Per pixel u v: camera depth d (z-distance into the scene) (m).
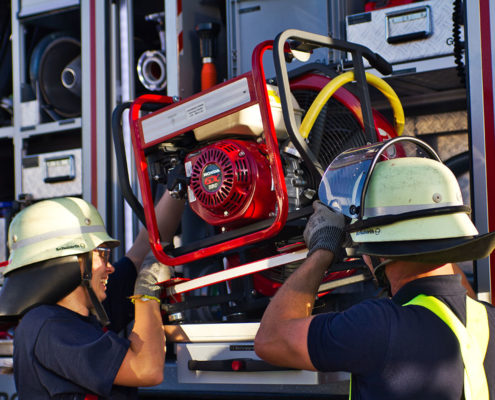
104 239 2.00
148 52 3.45
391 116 3.43
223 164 2.11
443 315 1.41
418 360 1.38
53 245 1.91
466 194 3.25
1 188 4.55
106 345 1.79
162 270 2.28
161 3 3.55
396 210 1.47
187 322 2.73
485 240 1.40
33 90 3.82
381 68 2.28
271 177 2.12
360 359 1.41
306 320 1.53
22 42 3.81
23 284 1.89
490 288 2.38
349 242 1.77
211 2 3.34
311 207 2.00
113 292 2.35
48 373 1.79
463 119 3.29
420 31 2.67
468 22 2.50
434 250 1.40
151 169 2.46
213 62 3.16
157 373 1.86
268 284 2.52
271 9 3.08
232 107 2.06
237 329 2.24
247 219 2.14
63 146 3.84
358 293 2.81
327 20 2.94
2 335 3.20
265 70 3.06
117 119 2.46
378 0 2.92
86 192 3.40
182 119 2.21
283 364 1.56
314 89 2.37
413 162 1.52
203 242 2.28
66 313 1.87
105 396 1.76
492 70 2.45
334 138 2.35
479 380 1.38
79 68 3.69
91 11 3.47
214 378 2.29
